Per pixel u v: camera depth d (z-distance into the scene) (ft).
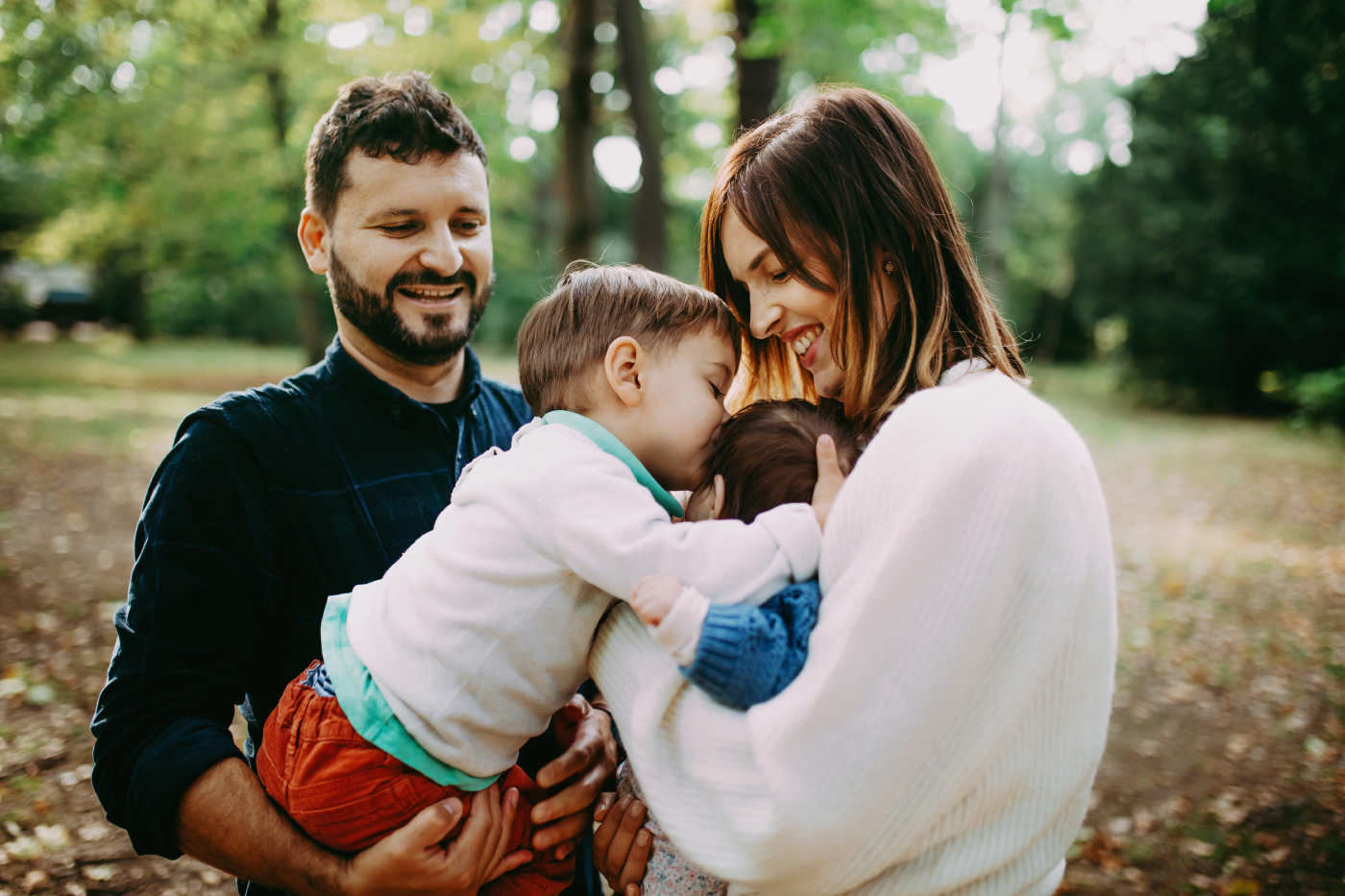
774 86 28.09
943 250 4.23
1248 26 54.65
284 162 40.57
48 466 29.86
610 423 4.26
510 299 82.17
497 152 42.42
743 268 4.36
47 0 34.30
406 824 3.90
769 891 3.41
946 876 3.40
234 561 4.51
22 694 14.14
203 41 38.91
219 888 10.26
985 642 3.17
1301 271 54.85
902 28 26.58
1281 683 17.03
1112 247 61.57
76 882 10.07
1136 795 13.53
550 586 3.83
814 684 3.21
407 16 35.81
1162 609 21.12
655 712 3.55
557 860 4.42
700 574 3.51
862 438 4.13
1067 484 3.36
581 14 30.63
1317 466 38.24
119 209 44.52
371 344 5.29
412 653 3.91
